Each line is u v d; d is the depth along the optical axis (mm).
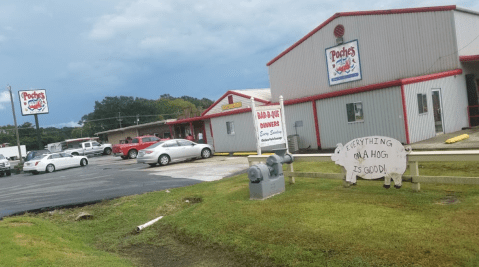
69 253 5656
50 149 42844
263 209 6598
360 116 15562
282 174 7871
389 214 5344
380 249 4281
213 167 15273
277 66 22672
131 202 9305
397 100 13898
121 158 30078
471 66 16156
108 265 5070
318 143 17766
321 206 6199
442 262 3805
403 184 7137
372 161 6840
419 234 4488
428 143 13031
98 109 96688
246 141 22000
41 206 10023
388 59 17016
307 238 4980
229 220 6379
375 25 17312
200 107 32438
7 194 14055
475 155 5488
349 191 7078
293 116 19094
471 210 5090
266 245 5129
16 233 6344
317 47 20078
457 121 15562
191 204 8547
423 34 15859
